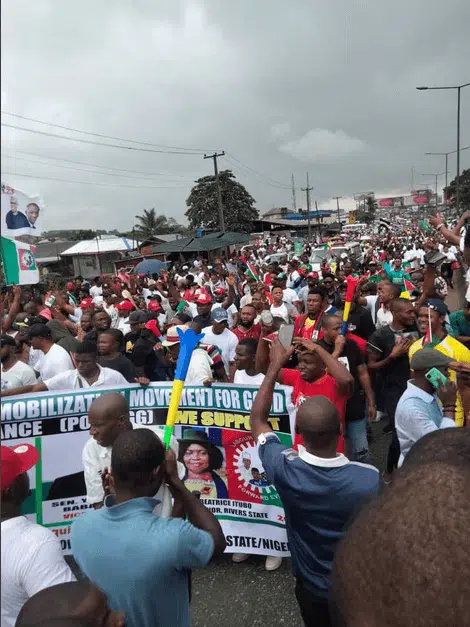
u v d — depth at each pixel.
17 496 2.16
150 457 2.01
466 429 1.15
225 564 3.90
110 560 1.88
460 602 0.59
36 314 8.67
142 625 1.87
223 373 5.62
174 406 2.58
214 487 3.82
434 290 6.15
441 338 4.53
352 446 4.40
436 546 0.62
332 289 8.72
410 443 3.30
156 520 1.95
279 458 2.38
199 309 7.19
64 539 3.79
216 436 3.81
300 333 5.52
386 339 5.07
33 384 4.95
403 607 0.61
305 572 2.33
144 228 73.81
